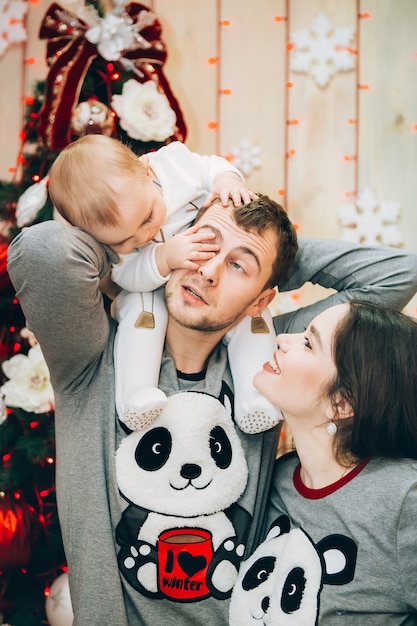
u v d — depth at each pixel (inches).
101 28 81.0
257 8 104.7
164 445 55.6
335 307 58.0
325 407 55.5
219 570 55.6
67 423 56.9
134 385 54.8
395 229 105.3
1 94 102.9
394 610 52.5
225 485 56.1
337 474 55.8
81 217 53.9
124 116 81.0
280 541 55.9
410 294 62.3
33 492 84.4
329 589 52.2
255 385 56.6
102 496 55.1
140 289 57.9
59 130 80.0
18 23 102.2
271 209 58.2
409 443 55.0
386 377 54.6
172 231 59.7
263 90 104.9
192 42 104.3
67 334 53.1
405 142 106.1
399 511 52.0
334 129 105.5
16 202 82.8
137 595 54.9
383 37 105.7
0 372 83.2
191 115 104.3
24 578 83.3
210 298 55.6
